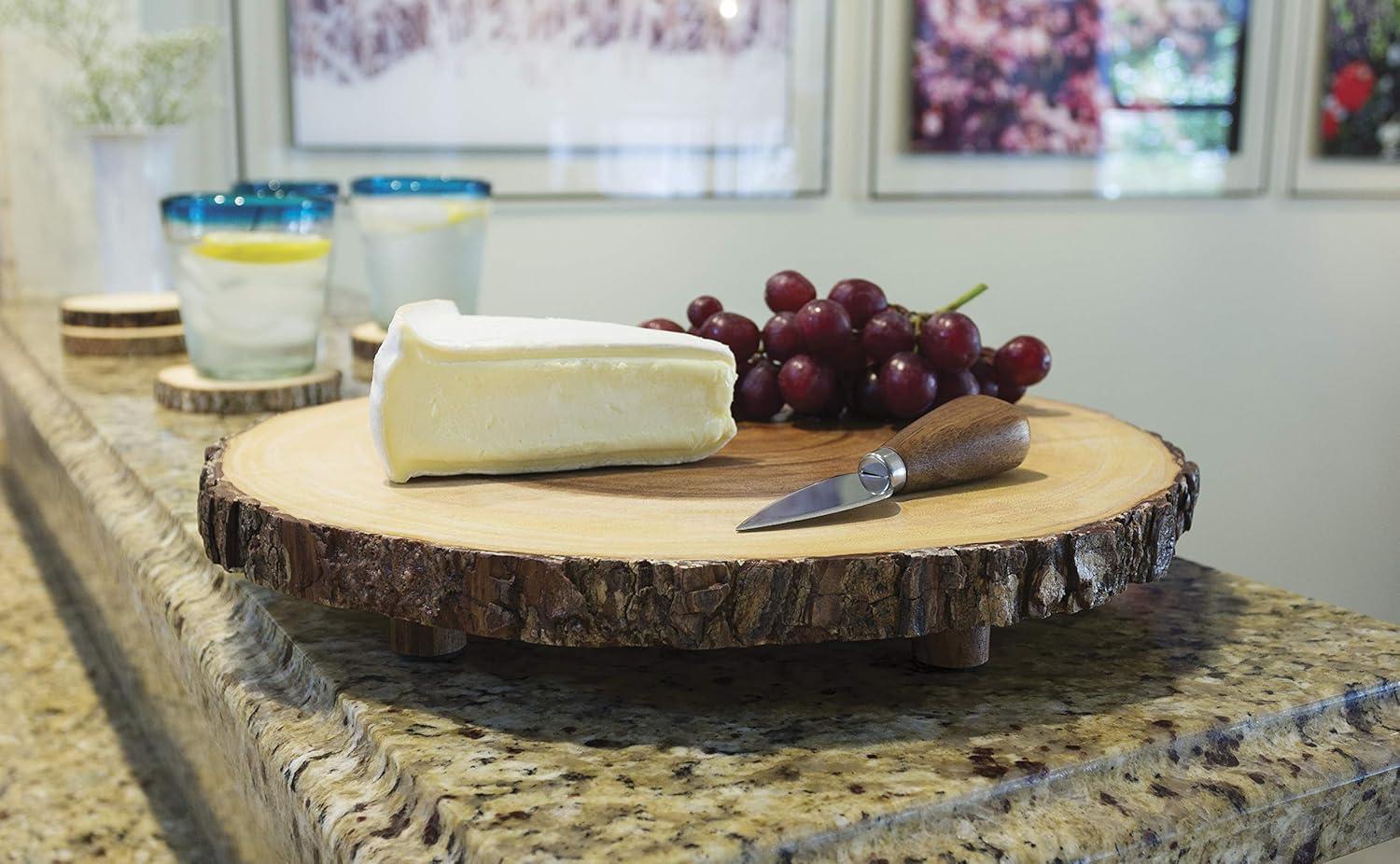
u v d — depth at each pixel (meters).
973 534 0.53
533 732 0.51
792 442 0.75
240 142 2.15
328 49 2.19
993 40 2.70
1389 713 0.56
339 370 1.26
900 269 2.73
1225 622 0.65
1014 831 0.45
